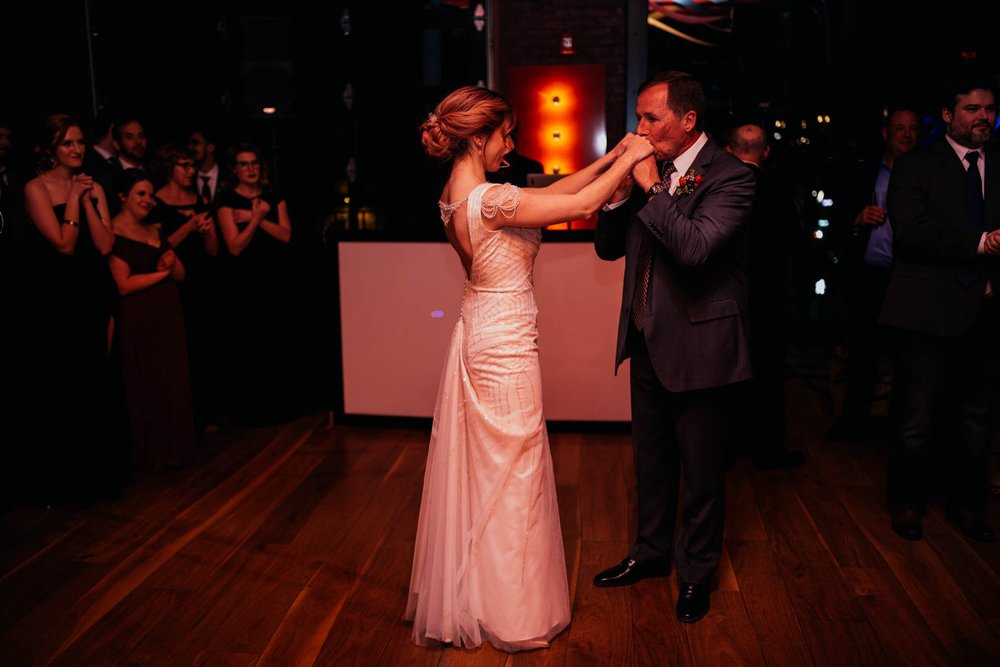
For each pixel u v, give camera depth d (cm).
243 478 411
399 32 748
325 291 481
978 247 308
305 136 693
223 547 335
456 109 249
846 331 498
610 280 452
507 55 782
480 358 257
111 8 577
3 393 373
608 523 355
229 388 491
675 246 251
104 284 378
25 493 389
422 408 480
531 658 259
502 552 260
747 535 341
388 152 755
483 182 258
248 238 476
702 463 276
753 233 392
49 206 363
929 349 329
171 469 424
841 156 634
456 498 263
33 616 282
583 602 291
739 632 271
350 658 259
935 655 255
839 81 678
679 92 261
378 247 467
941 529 344
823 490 388
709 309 266
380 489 394
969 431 338
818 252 659
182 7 636
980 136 315
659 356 267
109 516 366
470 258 257
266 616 283
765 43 699
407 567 317
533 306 264
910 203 320
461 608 264
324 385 534
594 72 776
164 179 480
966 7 579
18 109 490
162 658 258
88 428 375
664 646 263
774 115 705
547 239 450
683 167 271
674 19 741
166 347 419
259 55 649
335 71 719
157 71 628
